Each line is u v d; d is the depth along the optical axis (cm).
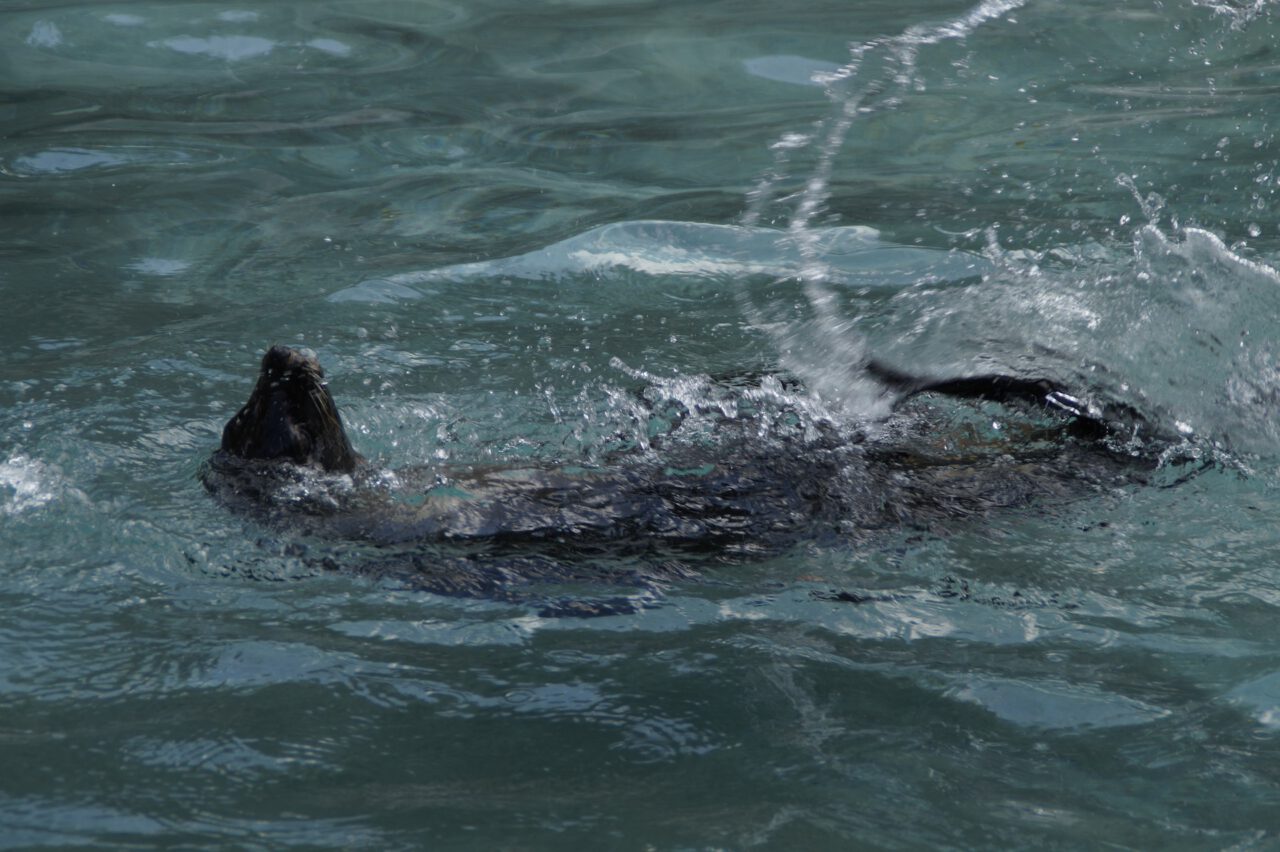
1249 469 1330
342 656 1033
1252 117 2553
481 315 1772
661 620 1088
